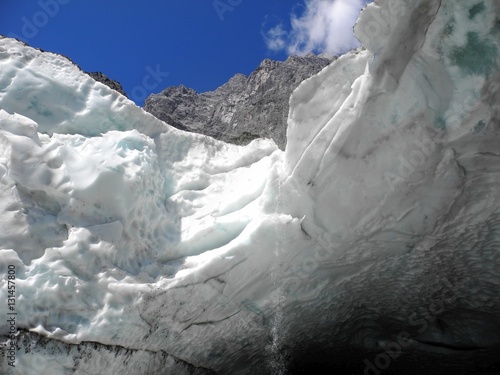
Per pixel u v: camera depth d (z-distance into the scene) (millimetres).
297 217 6242
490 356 8094
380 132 5617
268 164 7227
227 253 5957
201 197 6902
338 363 9305
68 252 5070
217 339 6637
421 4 4777
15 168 5289
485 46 4961
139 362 5562
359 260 6766
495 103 5168
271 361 8203
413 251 6508
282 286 6734
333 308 7633
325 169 5926
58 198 5418
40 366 4484
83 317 4895
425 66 5215
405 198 5910
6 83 6129
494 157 5457
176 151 7305
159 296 5426
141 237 5820
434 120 5402
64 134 6277
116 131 6395
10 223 5004
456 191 5766
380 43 5066
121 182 5656
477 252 6492
